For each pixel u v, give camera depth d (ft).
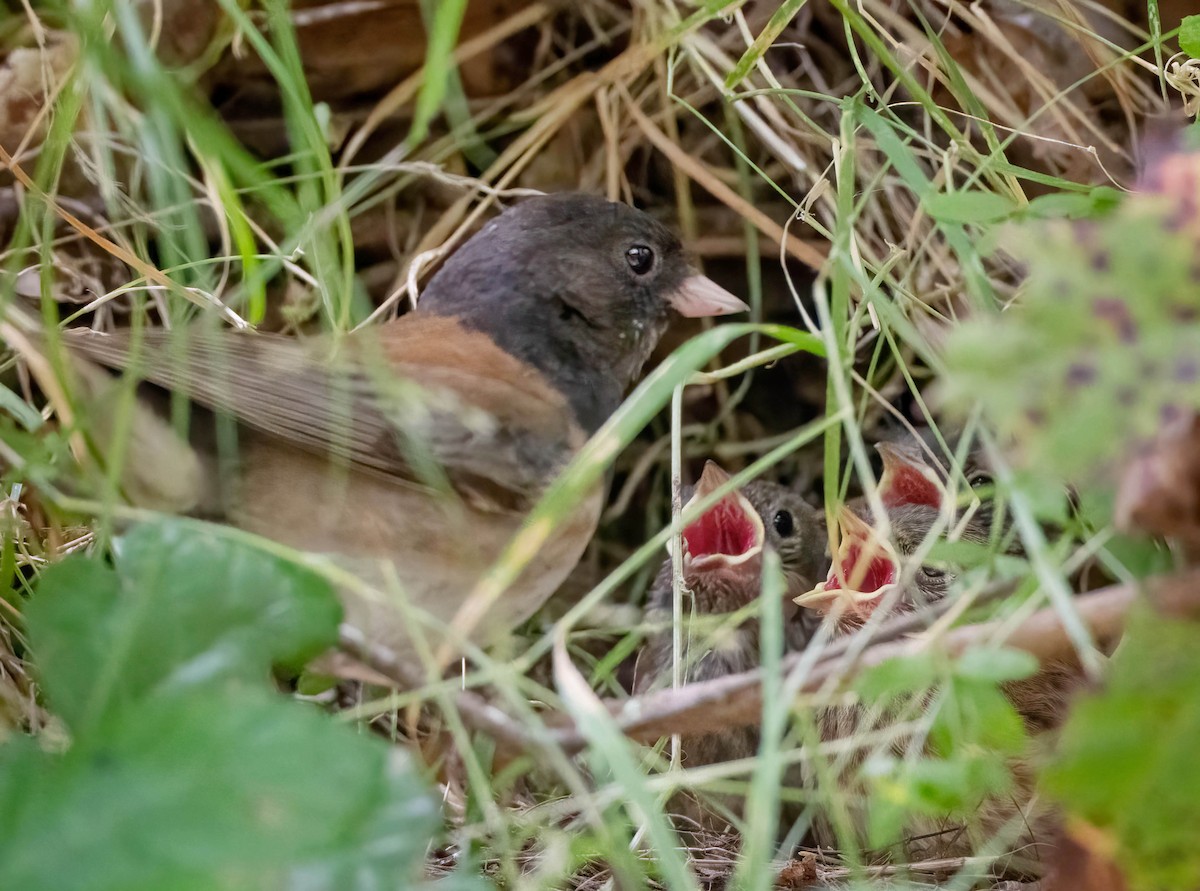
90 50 7.54
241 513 7.63
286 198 7.55
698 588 7.80
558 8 7.89
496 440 7.66
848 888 7.60
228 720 7.32
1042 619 7.50
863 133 7.83
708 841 7.72
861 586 7.72
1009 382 6.08
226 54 7.86
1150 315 6.02
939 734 7.51
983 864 7.59
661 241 7.78
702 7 7.73
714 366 7.97
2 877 6.83
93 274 7.80
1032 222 7.50
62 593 7.50
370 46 7.88
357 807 7.04
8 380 7.76
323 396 7.63
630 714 7.53
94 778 7.18
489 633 7.67
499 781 7.55
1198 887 7.00
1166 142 6.91
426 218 7.91
